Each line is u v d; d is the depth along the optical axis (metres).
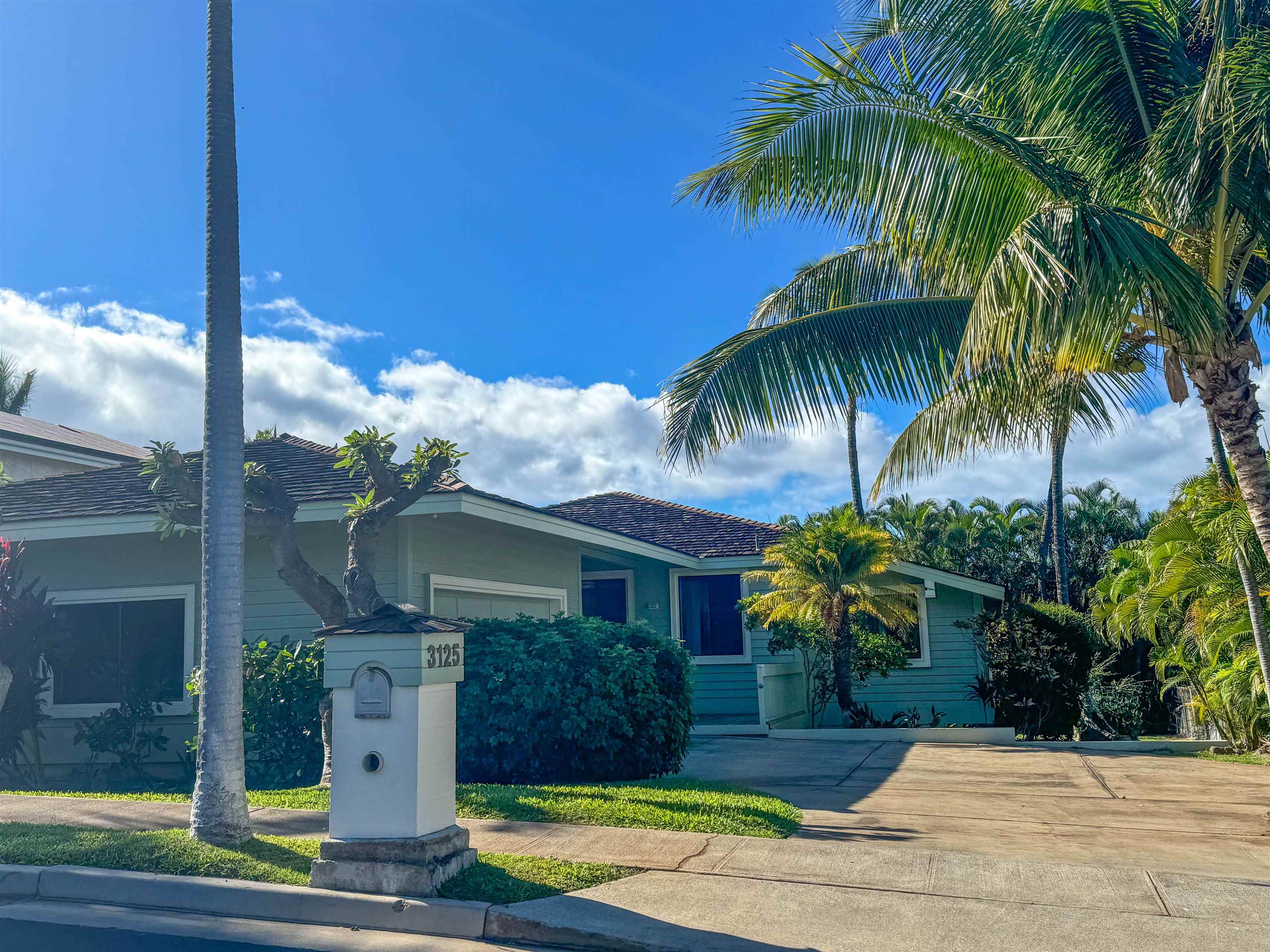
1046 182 8.40
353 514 10.73
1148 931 5.83
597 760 11.56
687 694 12.78
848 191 9.15
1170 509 16.47
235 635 7.94
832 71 8.83
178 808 9.25
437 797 6.82
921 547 45.97
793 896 6.52
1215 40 8.70
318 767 11.48
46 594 13.84
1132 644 21.59
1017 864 7.28
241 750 7.83
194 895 6.59
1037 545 45.94
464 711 11.45
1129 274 7.44
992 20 8.93
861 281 11.95
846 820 9.33
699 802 9.38
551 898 6.43
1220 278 8.74
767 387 10.83
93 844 7.39
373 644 6.76
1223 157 8.27
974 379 10.57
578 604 18.73
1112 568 22.36
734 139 9.27
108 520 12.98
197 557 13.56
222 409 8.22
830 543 18.25
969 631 21.19
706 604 21.95
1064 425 10.75
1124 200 9.29
